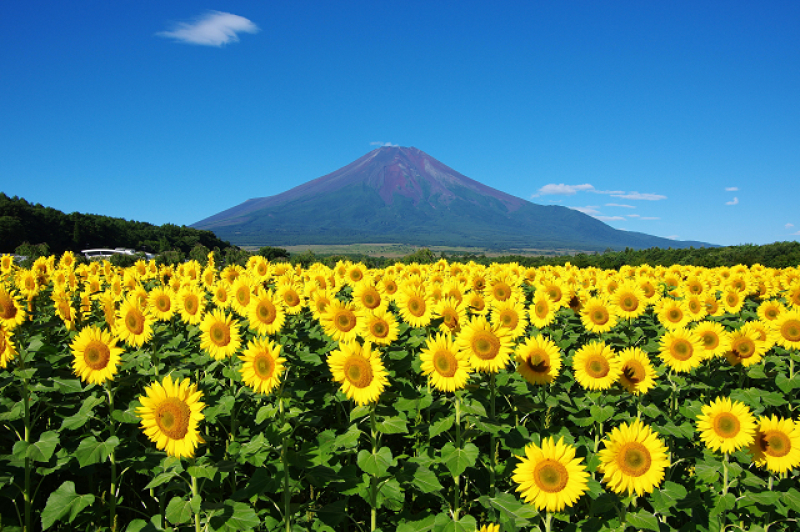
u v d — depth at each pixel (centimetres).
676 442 751
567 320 1230
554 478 493
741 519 638
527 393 690
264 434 594
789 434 595
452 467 534
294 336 864
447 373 582
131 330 748
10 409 617
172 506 493
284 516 553
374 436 576
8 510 580
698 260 4238
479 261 4706
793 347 908
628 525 545
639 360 681
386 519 618
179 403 505
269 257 4600
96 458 533
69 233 11025
